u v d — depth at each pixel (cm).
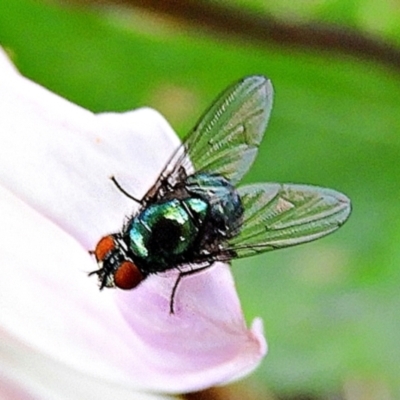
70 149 9
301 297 13
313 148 14
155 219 9
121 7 13
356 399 13
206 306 9
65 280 9
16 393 9
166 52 14
